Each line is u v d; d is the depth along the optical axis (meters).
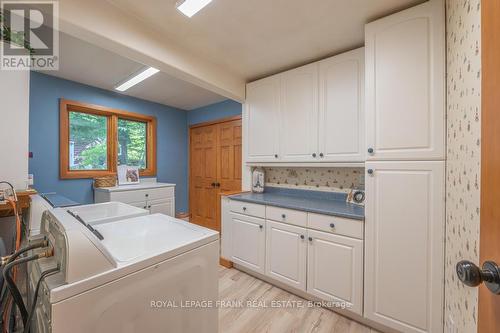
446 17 1.30
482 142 0.54
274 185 2.75
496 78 0.48
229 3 1.42
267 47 1.95
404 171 1.42
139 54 1.63
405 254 1.41
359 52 1.83
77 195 2.88
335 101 1.95
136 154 3.62
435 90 1.33
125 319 0.74
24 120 1.71
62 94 2.72
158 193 3.20
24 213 1.56
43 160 2.59
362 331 1.54
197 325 0.98
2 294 0.86
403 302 1.41
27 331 0.73
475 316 0.87
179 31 1.72
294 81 2.22
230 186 3.62
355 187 2.17
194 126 4.16
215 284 1.06
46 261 0.81
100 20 1.39
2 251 0.96
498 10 0.47
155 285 0.82
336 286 1.69
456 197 1.11
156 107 3.78
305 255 1.85
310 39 1.83
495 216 0.48
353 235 1.61
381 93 1.50
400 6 1.44
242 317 1.68
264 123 2.46
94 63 2.30
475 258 0.87
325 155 2.01
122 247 0.90
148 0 1.41
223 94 2.47
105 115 3.21
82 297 0.65
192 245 0.96
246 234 2.29
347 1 1.40
